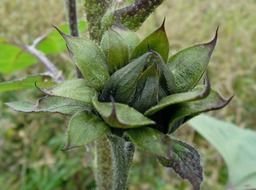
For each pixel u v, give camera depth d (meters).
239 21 0.53
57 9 0.49
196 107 0.13
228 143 0.25
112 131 0.13
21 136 0.42
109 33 0.14
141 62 0.13
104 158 0.17
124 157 0.14
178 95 0.13
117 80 0.14
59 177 0.40
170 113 0.13
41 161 0.41
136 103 0.13
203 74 0.14
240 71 0.46
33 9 0.50
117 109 0.13
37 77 0.19
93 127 0.13
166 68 0.13
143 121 0.13
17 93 0.44
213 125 0.25
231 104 0.44
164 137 0.13
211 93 0.13
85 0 0.16
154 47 0.14
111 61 0.14
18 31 0.49
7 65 0.24
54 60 0.42
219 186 0.38
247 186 0.23
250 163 0.24
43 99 0.14
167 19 0.50
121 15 0.16
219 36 0.50
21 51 0.23
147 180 0.40
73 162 0.40
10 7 0.51
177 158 0.13
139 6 0.16
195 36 0.50
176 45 0.49
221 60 0.48
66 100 0.14
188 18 0.51
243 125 0.42
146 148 0.13
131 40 0.14
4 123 0.43
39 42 0.23
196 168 0.13
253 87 0.47
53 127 0.43
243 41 0.50
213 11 0.54
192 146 0.14
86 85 0.14
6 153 0.43
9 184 0.41
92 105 0.13
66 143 0.13
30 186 0.41
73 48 0.14
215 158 0.41
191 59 0.14
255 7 0.55
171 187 0.39
